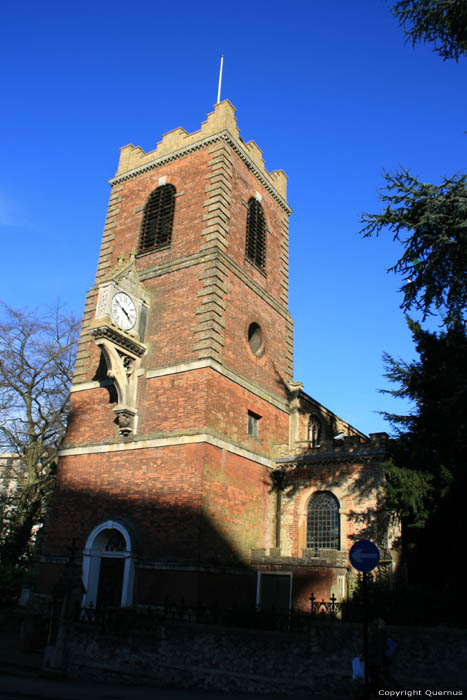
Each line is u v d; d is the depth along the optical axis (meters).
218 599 21.88
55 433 39.41
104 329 24.45
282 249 34.38
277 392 30.11
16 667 17.70
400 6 17.62
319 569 23.17
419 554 25.20
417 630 13.52
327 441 26.88
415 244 18.42
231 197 29.61
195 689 14.70
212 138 30.36
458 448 22.89
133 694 13.77
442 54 18.19
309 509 26.70
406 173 18.53
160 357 26.08
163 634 15.80
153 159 32.66
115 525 23.25
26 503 36.84
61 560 24.58
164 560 21.84
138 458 24.38
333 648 13.78
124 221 32.09
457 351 24.47
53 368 39.56
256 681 14.15
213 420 23.97
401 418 26.03
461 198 17.17
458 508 22.39
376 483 24.88
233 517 24.03
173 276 27.80
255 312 29.55
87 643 16.94
